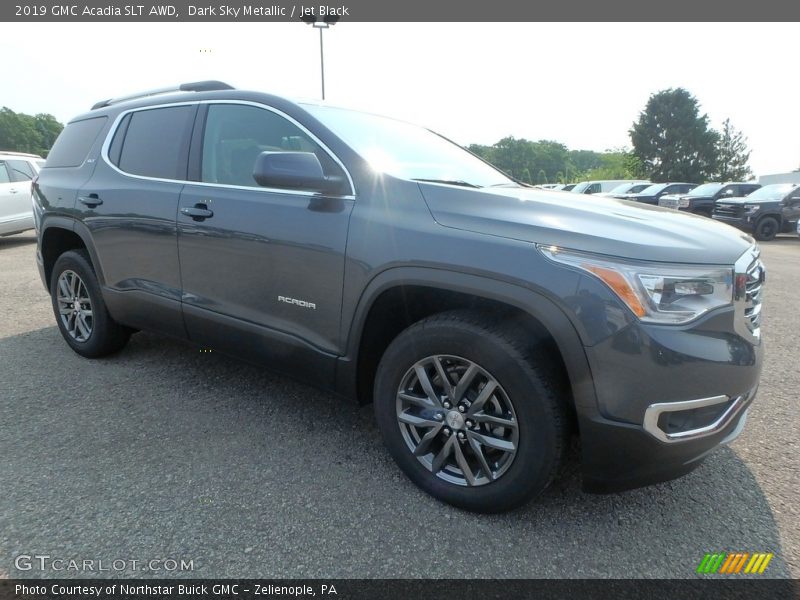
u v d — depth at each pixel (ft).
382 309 7.54
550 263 6.08
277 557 6.21
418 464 7.38
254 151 8.88
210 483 7.57
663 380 5.80
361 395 8.03
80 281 12.03
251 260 8.55
